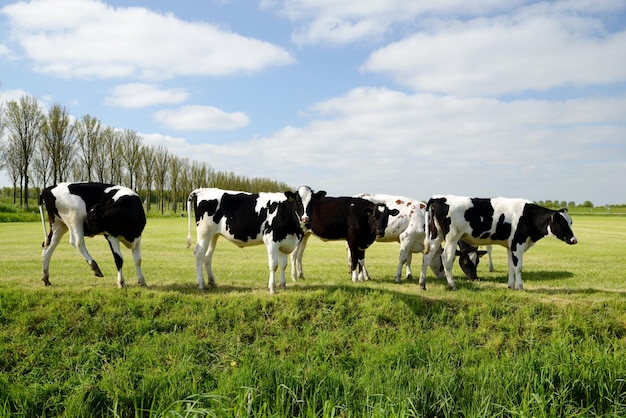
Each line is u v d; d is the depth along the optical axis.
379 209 13.17
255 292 10.90
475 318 10.23
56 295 10.06
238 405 6.28
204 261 11.90
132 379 7.55
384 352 8.76
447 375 7.61
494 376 7.67
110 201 11.09
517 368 7.89
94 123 59.19
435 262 14.75
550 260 19.30
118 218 11.01
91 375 7.84
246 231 11.22
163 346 8.91
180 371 7.73
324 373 7.66
